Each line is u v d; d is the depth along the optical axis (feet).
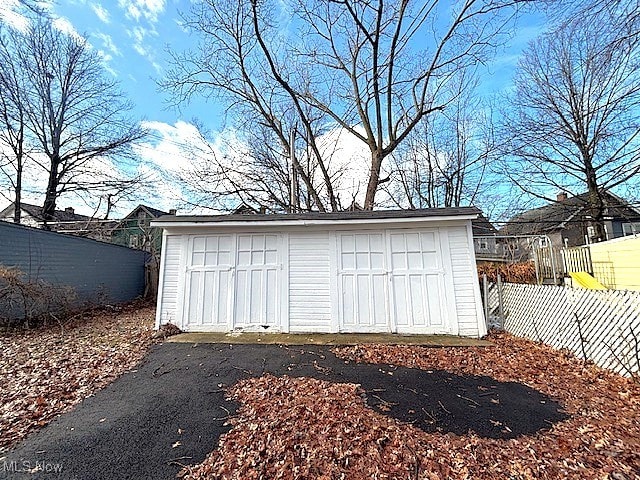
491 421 10.87
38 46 52.60
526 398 12.68
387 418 11.07
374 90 43.29
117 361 17.39
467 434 10.07
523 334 22.48
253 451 9.30
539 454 8.93
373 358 17.71
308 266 24.73
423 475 8.16
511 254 56.44
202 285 24.97
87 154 60.75
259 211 57.21
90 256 39.34
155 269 52.16
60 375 15.35
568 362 16.92
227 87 48.78
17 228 29.01
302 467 8.55
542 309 20.72
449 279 23.27
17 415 11.53
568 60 52.21
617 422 10.61
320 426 10.48
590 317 16.90
